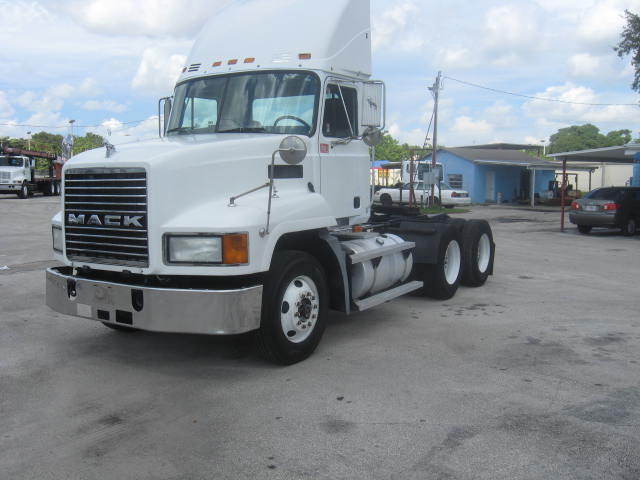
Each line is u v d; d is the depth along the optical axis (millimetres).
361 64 6949
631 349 6289
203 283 5430
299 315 5684
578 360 5906
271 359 5609
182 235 4977
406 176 34000
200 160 5262
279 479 3650
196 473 3729
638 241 17406
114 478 3674
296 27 6559
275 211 5328
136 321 5109
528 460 3854
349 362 5832
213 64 6750
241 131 6348
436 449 4012
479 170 40719
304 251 6172
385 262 7137
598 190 19734
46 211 26438
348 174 6844
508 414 4570
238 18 7016
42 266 11562
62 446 4094
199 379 5387
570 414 4570
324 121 6395
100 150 5637
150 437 4230
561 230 20828
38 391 5109
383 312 7973
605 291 9516
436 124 32031
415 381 5297
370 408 4699
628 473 3691
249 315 5074
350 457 3912
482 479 3621
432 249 8258
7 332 6938
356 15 6875
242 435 4250
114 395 5020
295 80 6324
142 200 5012
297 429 4340
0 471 3750
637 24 22672
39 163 42250
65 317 7645
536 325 7285
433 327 7176
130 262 5168
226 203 5285
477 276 9656
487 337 6730
